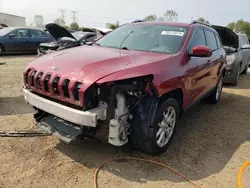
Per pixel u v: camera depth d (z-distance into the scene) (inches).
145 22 189.8
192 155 145.0
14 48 539.5
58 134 128.5
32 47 562.9
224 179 125.7
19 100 219.6
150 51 155.6
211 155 146.9
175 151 147.9
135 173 125.0
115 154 139.9
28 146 142.4
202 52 151.7
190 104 169.3
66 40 398.0
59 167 125.9
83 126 123.6
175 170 129.4
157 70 128.0
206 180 123.8
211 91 221.1
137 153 142.2
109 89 117.6
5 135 152.7
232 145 161.2
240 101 266.2
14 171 120.6
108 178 120.2
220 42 243.9
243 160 144.0
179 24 179.2
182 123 192.4
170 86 132.3
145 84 123.2
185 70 148.6
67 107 119.6
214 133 177.5
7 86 266.2
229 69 327.0
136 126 127.4
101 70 118.7
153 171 127.5
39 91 132.0
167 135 143.6
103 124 122.4
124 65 125.3
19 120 175.9
